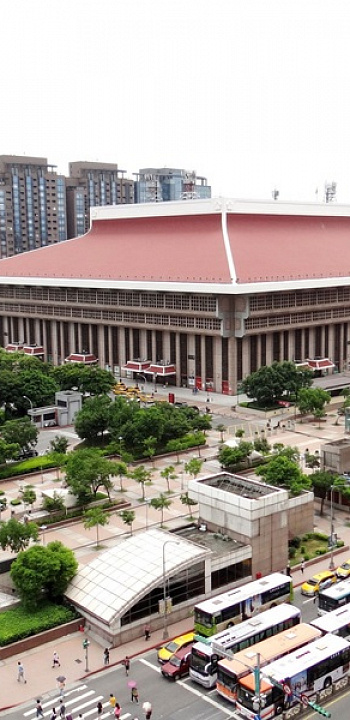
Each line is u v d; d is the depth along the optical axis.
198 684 61.12
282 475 91.81
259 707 54.19
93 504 100.06
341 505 100.12
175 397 168.12
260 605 69.94
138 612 68.69
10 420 132.50
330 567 81.81
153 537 77.56
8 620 69.25
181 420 125.88
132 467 117.25
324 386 169.12
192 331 173.62
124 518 87.94
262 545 78.31
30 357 173.50
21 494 105.75
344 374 189.88
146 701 58.66
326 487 97.50
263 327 171.62
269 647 60.19
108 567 73.44
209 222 199.12
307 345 185.12
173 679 61.72
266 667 57.31
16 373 154.88
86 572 73.75
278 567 80.31
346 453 101.44
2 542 78.50
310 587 76.12
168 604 70.44
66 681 61.66
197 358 175.88
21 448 120.44
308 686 57.41
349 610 66.81
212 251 183.62
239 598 68.38
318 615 71.12
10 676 62.56
